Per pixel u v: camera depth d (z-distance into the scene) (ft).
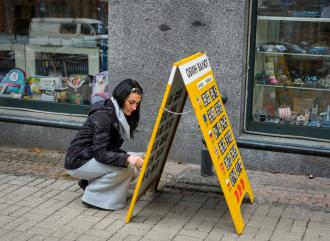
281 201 18.29
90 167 17.37
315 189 19.40
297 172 20.89
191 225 16.69
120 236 15.92
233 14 20.59
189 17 21.17
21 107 25.49
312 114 21.49
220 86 21.26
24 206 18.04
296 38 21.26
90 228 16.44
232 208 16.01
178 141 22.25
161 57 21.86
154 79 22.12
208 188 19.35
